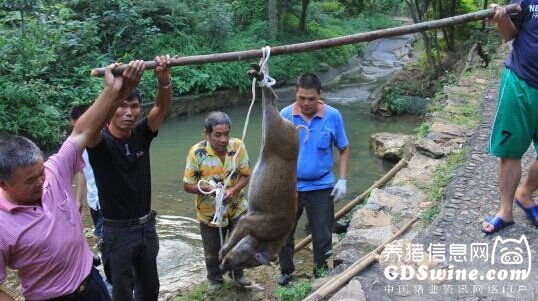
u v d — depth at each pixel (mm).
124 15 14258
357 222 4996
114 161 3631
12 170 2400
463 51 14453
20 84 10836
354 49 23188
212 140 4617
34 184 2469
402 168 6449
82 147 2805
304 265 5828
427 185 5645
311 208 4793
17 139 2490
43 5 13406
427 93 13500
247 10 19797
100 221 4680
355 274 3898
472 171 5426
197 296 5105
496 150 4020
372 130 12078
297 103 4727
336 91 17328
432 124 7281
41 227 2539
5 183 2432
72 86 12398
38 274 2586
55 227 2588
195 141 11508
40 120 10672
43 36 12234
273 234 2688
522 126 3859
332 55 20625
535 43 3686
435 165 6145
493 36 14211
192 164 4707
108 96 2768
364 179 8508
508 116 3854
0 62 11180
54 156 2756
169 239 6652
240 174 4777
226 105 15219
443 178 5500
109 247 3779
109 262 3814
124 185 3686
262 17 20016
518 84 3752
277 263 5723
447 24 3188
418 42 25438
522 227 4246
